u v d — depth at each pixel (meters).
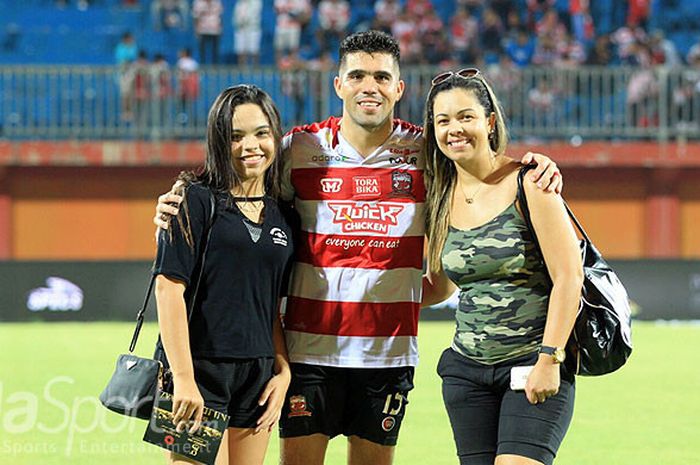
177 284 4.96
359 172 5.58
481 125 5.14
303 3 23.70
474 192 5.21
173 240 4.96
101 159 21.25
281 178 5.59
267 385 5.26
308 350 5.58
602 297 5.00
